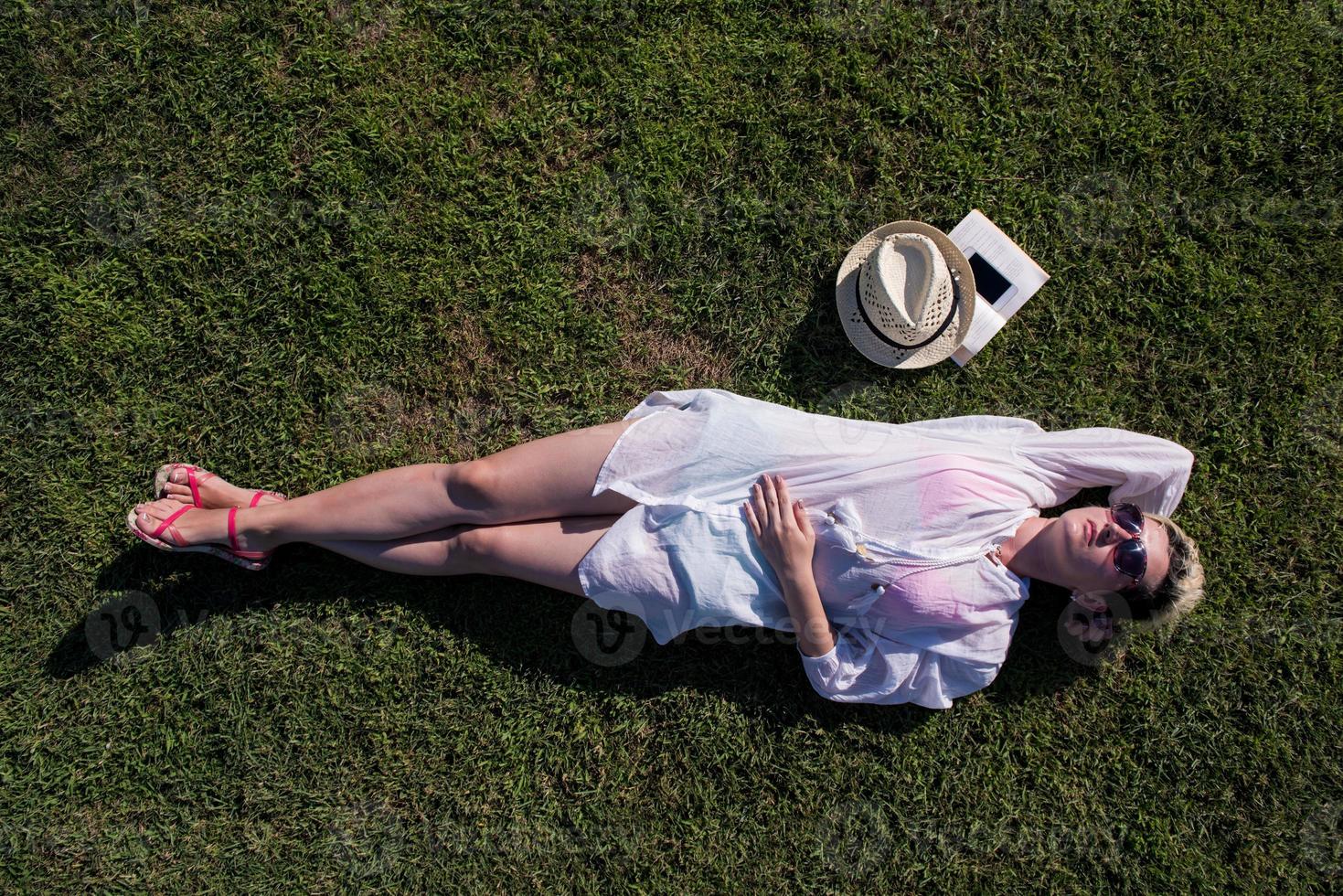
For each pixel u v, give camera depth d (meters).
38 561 2.86
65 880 2.80
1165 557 2.46
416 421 2.98
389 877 2.84
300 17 3.01
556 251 3.01
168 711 2.84
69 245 2.95
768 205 3.04
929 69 3.09
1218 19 3.13
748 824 2.89
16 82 2.97
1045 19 3.12
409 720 2.88
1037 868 2.91
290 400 2.94
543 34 3.04
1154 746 2.96
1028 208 3.07
